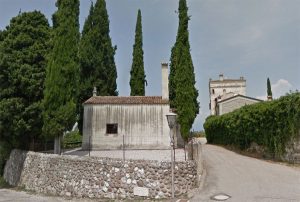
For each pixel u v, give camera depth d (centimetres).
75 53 2120
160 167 1393
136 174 1413
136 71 3853
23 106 2066
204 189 1401
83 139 2736
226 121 3141
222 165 1900
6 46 2170
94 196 1481
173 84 3469
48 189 1711
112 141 2711
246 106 2539
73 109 2041
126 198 1404
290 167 1736
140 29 3953
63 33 2086
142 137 2709
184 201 1273
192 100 2620
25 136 2202
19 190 1902
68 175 1614
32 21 2312
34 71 2134
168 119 1388
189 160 1487
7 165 2389
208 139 4238
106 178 1467
